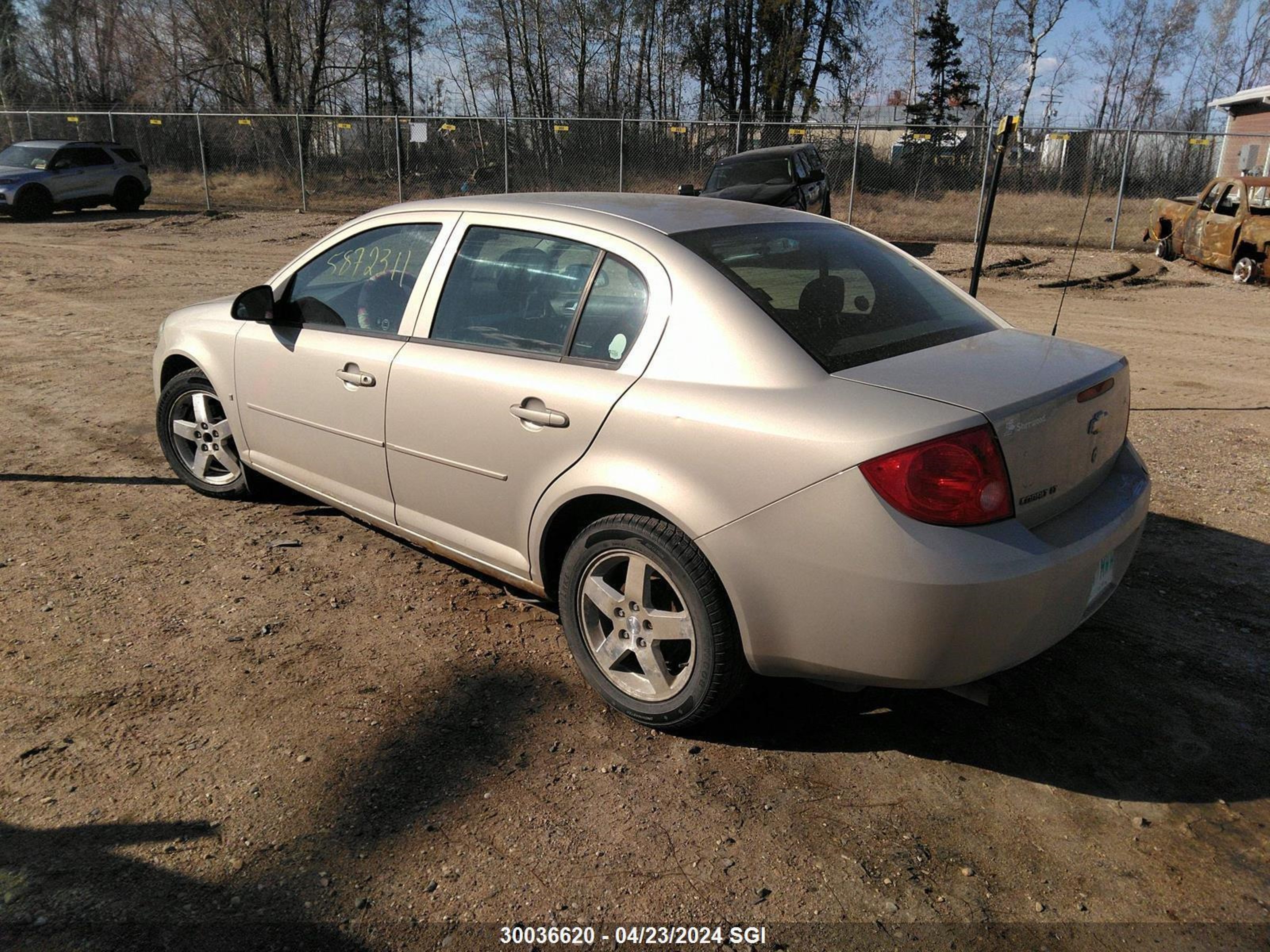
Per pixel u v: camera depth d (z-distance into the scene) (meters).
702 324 2.93
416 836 2.63
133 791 2.78
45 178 21.44
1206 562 4.44
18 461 5.73
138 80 38.16
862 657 2.66
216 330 4.70
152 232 19.94
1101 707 3.30
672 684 3.05
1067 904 2.43
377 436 3.86
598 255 3.25
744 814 2.75
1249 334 10.77
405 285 3.85
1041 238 19.16
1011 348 3.14
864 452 2.54
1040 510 2.77
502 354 3.41
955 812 2.78
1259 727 3.18
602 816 2.73
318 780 2.85
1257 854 2.61
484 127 23.86
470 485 3.53
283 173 26.45
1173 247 16.80
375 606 3.97
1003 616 2.58
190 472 5.16
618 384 3.03
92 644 3.59
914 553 2.51
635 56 39.03
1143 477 3.24
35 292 12.44
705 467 2.78
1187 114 41.91
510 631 3.79
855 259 3.52
